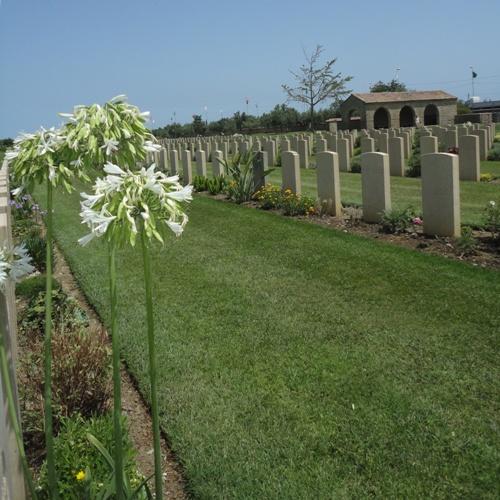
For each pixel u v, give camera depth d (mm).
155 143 2479
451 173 9109
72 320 6016
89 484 2920
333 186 11953
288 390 4863
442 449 3955
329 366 5254
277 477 3744
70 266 9336
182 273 8477
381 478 3705
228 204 14508
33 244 9328
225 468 3852
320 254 8930
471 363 5148
